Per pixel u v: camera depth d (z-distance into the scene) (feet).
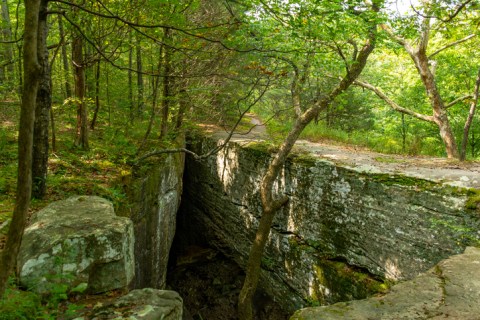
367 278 25.88
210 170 45.27
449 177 23.15
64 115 38.50
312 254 29.94
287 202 32.35
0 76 35.32
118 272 13.38
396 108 42.50
